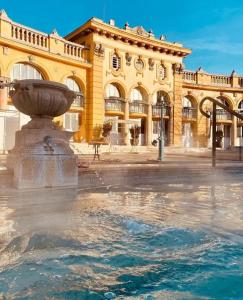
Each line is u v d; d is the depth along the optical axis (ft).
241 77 119.14
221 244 9.71
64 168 19.39
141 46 97.86
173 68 105.50
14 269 7.79
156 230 11.05
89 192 18.83
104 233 10.80
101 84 87.97
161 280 7.36
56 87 19.26
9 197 16.08
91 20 84.23
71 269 7.86
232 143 116.57
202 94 113.19
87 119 86.69
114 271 7.80
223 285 7.12
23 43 68.33
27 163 17.97
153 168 26.20
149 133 99.71
